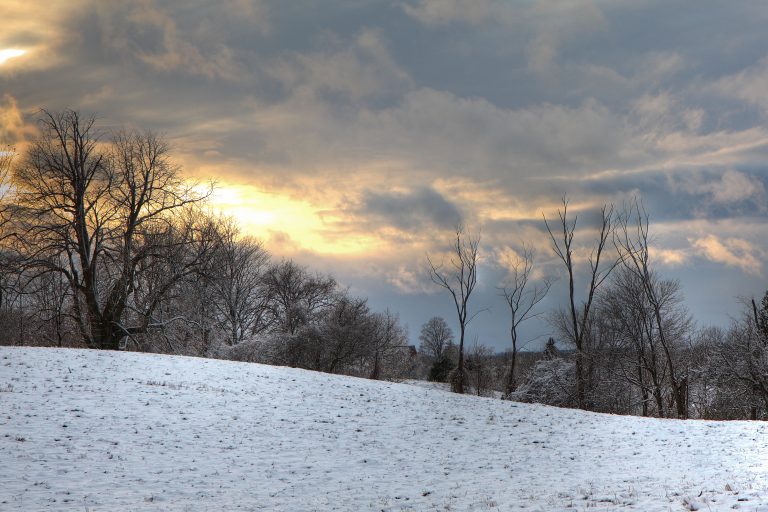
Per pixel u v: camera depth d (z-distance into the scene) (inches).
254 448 871.7
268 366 1539.1
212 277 1956.2
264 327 2615.7
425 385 2810.0
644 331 2076.8
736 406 1959.9
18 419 860.0
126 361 1331.2
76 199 1704.0
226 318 2436.0
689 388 2079.2
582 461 845.8
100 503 605.0
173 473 729.0
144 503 614.5
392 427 1073.5
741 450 838.5
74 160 1718.8
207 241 1910.7
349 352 2508.6
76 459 737.0
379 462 848.9
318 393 1290.6
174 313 2052.2
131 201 1798.7
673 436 1002.1
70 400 979.9
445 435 1040.2
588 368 2082.9
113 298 1742.1
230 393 1175.0
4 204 1706.4
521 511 562.6
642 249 2023.9
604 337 2289.6
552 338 2413.9
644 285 2021.4
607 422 1193.4
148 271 1879.9
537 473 780.6
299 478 749.3
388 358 2935.5
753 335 1913.1
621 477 717.9
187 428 925.8
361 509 610.9
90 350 1424.7
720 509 488.7
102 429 863.7
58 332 2000.5
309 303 2743.6
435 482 742.5
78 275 1780.3
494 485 717.9
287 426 1006.4
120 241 1815.9
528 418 1227.9
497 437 1039.0
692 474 697.0
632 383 2046.0
